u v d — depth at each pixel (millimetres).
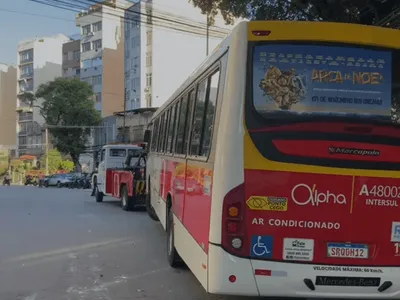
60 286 6582
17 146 89375
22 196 24453
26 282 6785
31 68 90375
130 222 13195
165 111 9648
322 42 4531
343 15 11438
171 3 46406
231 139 4340
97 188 20594
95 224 12781
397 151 4445
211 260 4336
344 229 4340
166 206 8500
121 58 69188
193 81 6348
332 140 4383
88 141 55875
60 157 66750
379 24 10578
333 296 4320
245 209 4277
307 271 4277
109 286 6582
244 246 4262
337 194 4344
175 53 57531
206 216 4680
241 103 4383
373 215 4379
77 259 8312
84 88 54500
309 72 4484
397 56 4586
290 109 4414
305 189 4316
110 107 68062
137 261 8164
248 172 4301
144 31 57094
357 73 4527
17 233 11195
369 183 4379
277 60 4480
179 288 6473
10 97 96312
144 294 6195
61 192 29500
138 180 15906
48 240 10242
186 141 6531
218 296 6062
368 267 4348
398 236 4402
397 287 4391
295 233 4305
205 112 5297
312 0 11477
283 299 5555
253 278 4250
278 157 4324
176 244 7160
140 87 57312
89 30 69750
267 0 12484
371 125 4445
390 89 4543
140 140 49281
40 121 83938
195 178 5527
